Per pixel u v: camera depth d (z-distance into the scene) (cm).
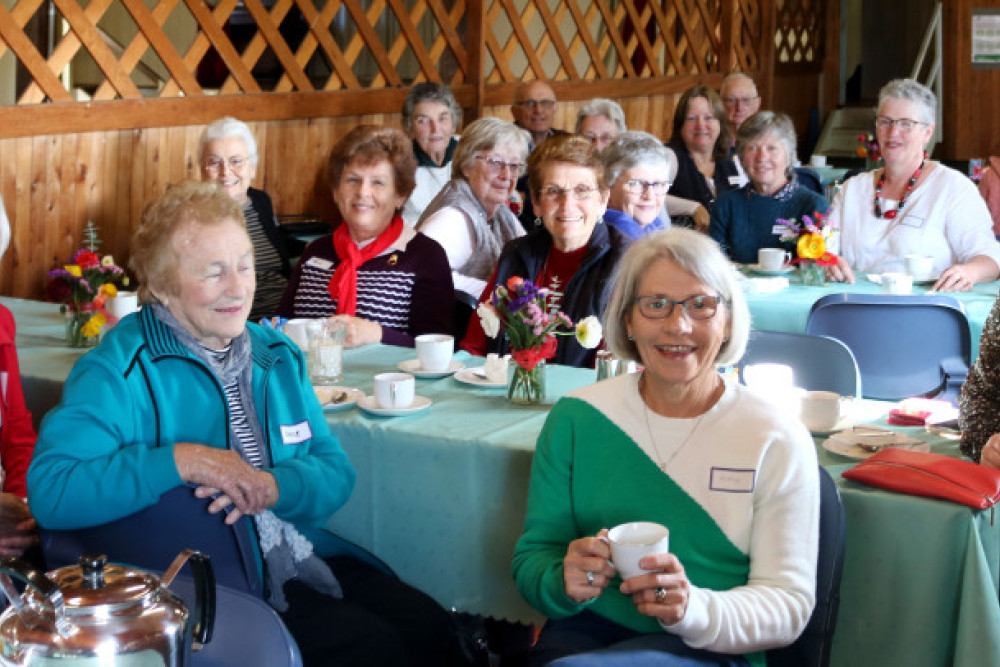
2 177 431
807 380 266
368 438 223
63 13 454
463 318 333
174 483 184
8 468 223
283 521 198
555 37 700
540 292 236
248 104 521
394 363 278
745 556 173
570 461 185
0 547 200
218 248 189
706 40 848
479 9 634
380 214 316
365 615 194
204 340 196
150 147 483
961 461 194
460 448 214
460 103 637
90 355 191
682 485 177
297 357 209
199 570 136
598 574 166
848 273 386
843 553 177
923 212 398
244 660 141
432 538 220
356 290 315
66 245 457
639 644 167
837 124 1095
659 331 177
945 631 186
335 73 570
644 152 369
